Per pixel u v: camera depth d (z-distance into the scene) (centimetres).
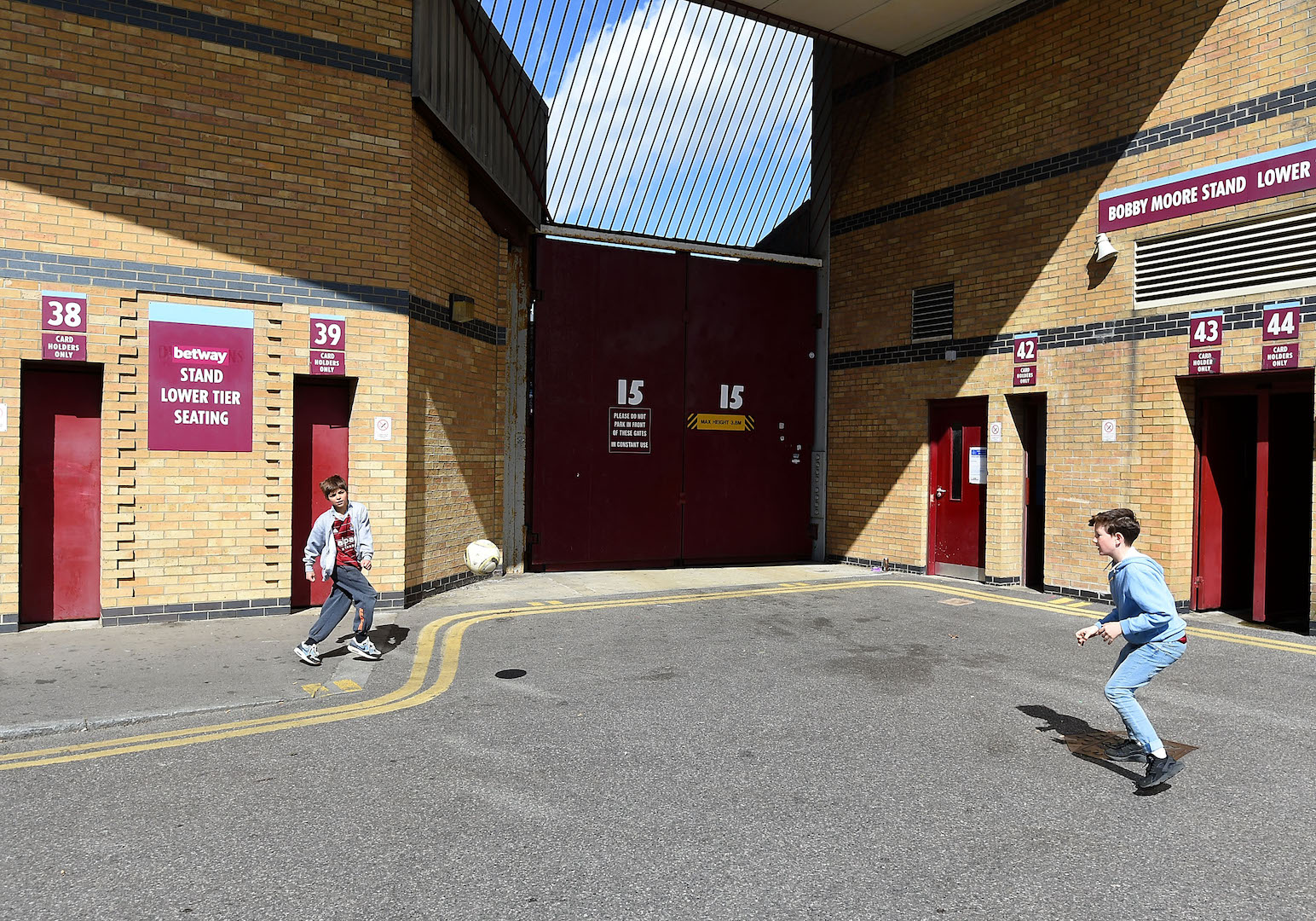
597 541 1245
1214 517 951
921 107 1215
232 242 809
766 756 488
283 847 372
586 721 551
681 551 1295
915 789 442
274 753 488
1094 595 995
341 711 567
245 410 823
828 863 361
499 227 1127
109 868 352
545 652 738
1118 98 969
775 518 1355
